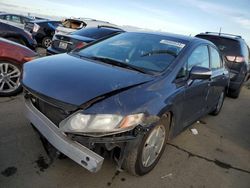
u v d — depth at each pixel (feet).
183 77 10.16
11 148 9.54
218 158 11.56
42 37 36.58
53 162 9.11
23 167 8.64
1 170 8.34
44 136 7.95
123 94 7.57
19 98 14.49
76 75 8.22
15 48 14.38
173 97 9.08
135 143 7.74
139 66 9.80
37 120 8.20
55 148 8.00
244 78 24.59
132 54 10.68
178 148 11.78
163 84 8.97
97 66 9.25
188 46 11.19
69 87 7.58
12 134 10.48
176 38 11.78
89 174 8.78
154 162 9.50
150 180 9.06
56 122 7.79
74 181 8.37
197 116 13.05
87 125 6.95
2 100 13.91
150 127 8.02
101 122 6.97
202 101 12.81
